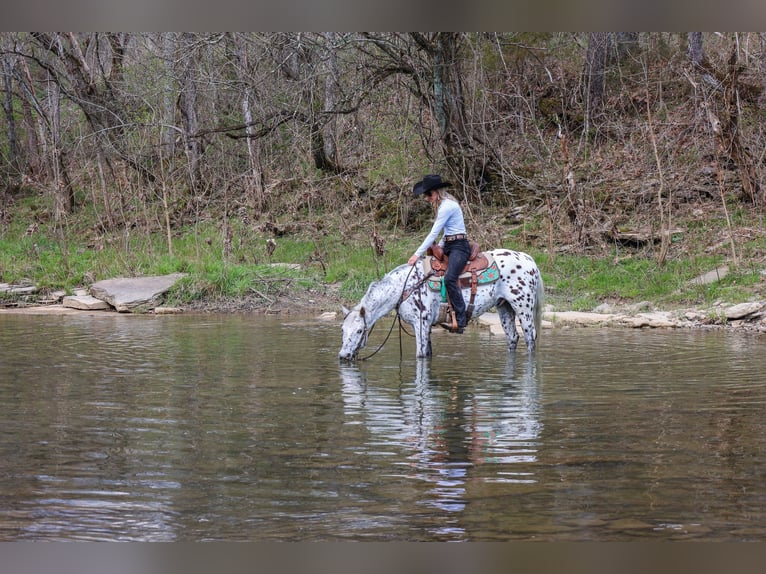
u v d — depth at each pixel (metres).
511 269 10.95
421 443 6.66
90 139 24.84
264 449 6.51
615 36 24.36
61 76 25.47
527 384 9.01
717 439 6.70
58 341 12.41
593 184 20.75
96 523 5.06
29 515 5.17
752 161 18.84
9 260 20.95
